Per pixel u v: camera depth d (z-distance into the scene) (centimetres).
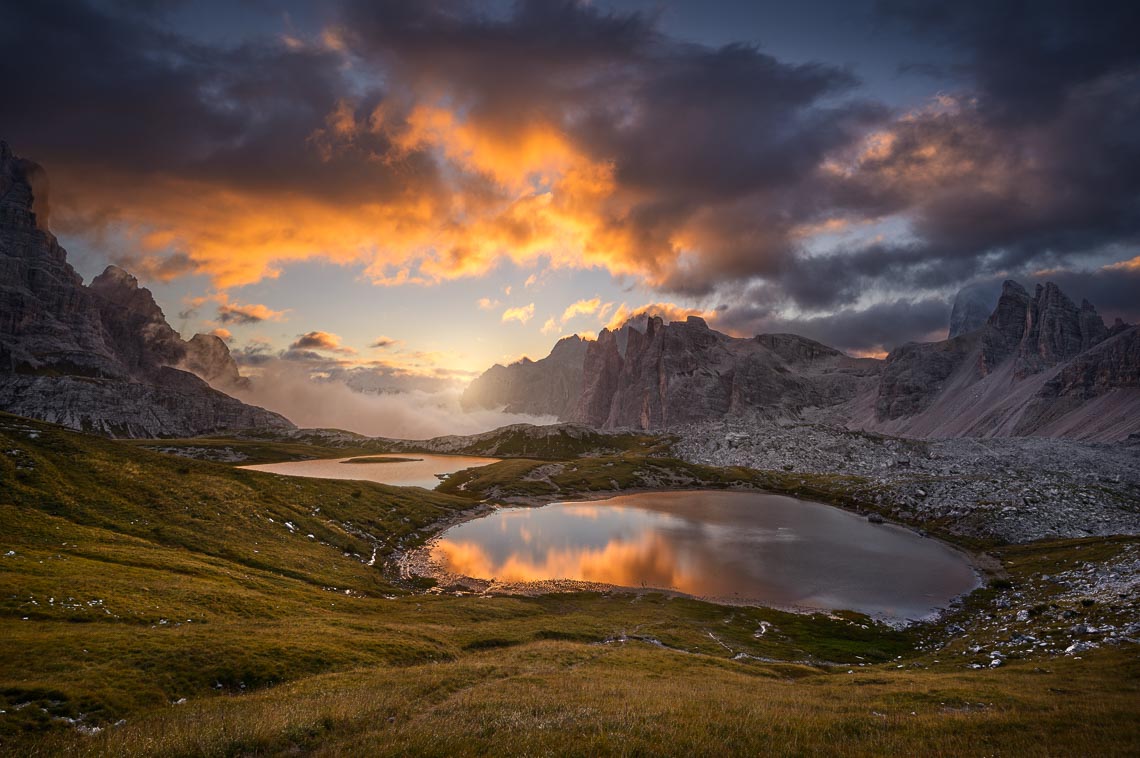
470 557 11588
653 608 8288
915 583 10144
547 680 3834
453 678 3791
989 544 12938
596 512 17250
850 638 7331
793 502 19375
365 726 2647
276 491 11631
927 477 19275
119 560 6250
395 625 5834
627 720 2412
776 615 8275
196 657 3812
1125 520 13712
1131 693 3312
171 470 10362
